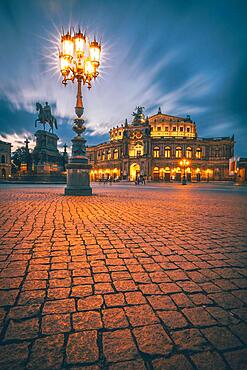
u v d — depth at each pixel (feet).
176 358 4.17
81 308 5.73
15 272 7.75
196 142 221.87
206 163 223.10
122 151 239.50
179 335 4.79
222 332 4.90
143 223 16.05
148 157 217.77
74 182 39.37
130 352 4.31
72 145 40.27
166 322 5.22
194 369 3.92
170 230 14.10
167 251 10.17
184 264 8.70
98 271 7.96
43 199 31.58
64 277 7.45
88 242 11.31
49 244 10.88
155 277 7.55
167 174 221.46
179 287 6.89
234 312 5.64
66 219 17.03
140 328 4.99
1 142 205.46
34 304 5.86
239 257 9.53
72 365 3.98
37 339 4.61
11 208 22.44
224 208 24.47
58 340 4.60
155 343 4.55
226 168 218.18
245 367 3.99
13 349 4.33
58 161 126.52
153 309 5.74
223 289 6.81
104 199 33.40
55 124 128.67
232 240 12.00
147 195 43.52
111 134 288.71
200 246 10.93
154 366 3.97
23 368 3.89
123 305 5.89
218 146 223.51
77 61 34.94
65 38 32.27
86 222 16.07
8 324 5.05
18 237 11.99
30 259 8.95
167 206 25.99
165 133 251.60
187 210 22.82
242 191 61.98
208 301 6.13
